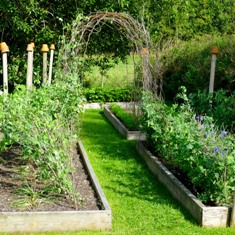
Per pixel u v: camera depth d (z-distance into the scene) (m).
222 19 19.22
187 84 12.82
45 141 4.68
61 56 6.57
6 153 6.72
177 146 5.67
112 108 11.23
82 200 4.85
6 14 10.77
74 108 5.90
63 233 4.29
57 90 5.88
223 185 4.71
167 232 4.44
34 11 10.45
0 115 4.80
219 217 4.55
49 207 4.58
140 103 8.05
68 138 5.60
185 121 6.30
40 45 11.39
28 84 6.68
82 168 6.22
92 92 13.08
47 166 4.81
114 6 11.20
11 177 5.55
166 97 13.99
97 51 12.65
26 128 4.68
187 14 18.33
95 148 7.98
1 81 12.06
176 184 5.37
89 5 11.16
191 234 4.39
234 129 7.17
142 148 7.31
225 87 11.56
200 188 5.26
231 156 4.69
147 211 5.00
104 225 4.40
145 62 7.62
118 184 5.96
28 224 4.27
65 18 11.55
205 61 12.00
